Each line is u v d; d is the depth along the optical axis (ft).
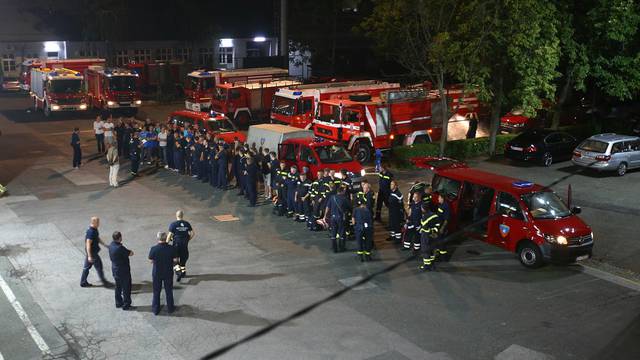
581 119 110.93
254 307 40.68
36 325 37.99
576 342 36.76
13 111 136.05
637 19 87.66
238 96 114.21
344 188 51.65
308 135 74.18
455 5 80.18
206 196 69.21
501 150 93.40
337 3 163.84
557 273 48.06
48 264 47.83
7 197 67.36
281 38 154.92
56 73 125.08
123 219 59.77
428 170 82.69
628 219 63.10
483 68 83.20
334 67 173.17
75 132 81.00
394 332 37.50
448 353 35.06
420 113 89.51
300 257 50.34
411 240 51.21
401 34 84.23
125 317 39.06
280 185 61.31
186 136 79.56
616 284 46.09
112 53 168.96
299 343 35.94
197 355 34.53
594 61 92.79
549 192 51.39
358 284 44.93
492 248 53.31
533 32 80.74
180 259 44.62
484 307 41.42
